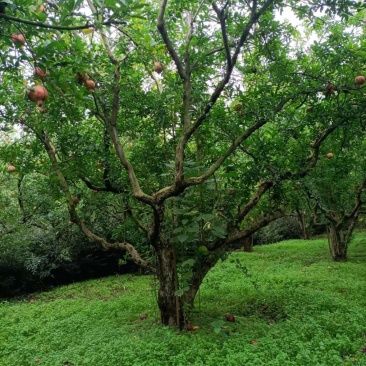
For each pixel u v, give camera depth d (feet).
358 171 29.73
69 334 17.63
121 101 17.78
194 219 15.28
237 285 25.50
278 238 58.70
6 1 6.73
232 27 16.62
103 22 7.91
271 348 13.76
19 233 32.07
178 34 17.95
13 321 21.21
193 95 16.35
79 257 36.88
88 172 19.75
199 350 13.84
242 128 17.30
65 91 9.48
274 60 17.35
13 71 8.98
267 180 18.56
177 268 17.48
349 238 34.40
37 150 19.47
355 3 11.96
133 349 14.44
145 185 19.49
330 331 15.33
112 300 24.86
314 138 19.60
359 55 16.89
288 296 21.25
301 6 13.44
